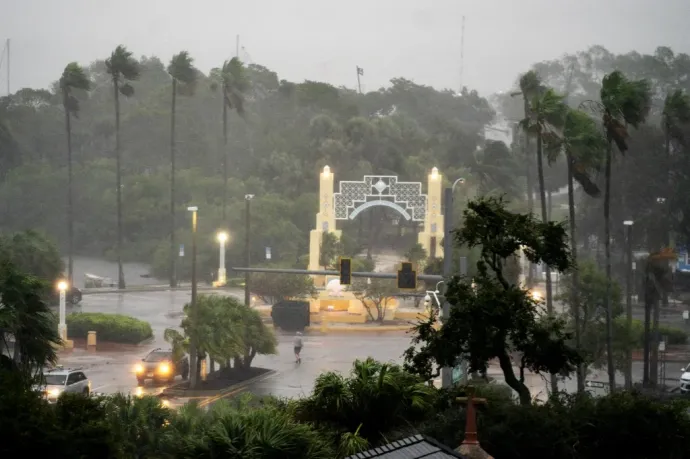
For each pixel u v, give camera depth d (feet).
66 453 141.38
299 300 549.54
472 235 177.27
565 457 151.74
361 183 617.62
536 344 173.17
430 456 92.02
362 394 159.94
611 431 159.84
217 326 346.13
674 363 435.94
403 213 617.21
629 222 394.52
